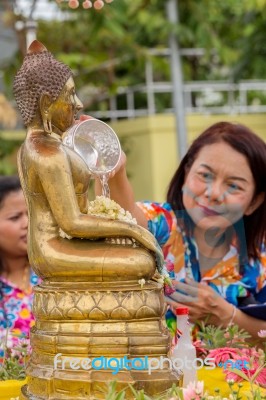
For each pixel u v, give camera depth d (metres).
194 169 3.11
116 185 2.88
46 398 2.04
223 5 9.25
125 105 10.06
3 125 9.09
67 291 2.06
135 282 2.08
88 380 2.02
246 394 2.07
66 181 2.07
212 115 8.77
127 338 2.04
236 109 9.13
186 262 3.06
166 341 2.09
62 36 8.48
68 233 2.08
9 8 7.38
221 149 3.08
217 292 3.08
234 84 8.79
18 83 2.18
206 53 8.09
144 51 8.34
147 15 7.86
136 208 2.99
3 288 3.56
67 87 2.19
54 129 2.20
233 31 9.47
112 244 2.10
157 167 8.48
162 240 3.04
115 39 8.21
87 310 2.04
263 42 8.48
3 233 3.59
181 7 7.85
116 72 9.58
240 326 2.92
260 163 3.11
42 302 2.10
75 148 2.32
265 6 8.28
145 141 8.60
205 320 2.90
